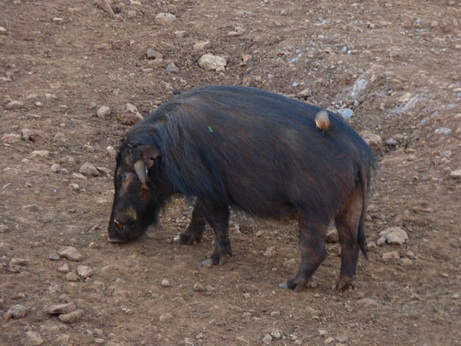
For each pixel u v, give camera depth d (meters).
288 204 25.95
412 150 36.19
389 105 39.16
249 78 42.12
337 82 41.22
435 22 46.84
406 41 44.66
